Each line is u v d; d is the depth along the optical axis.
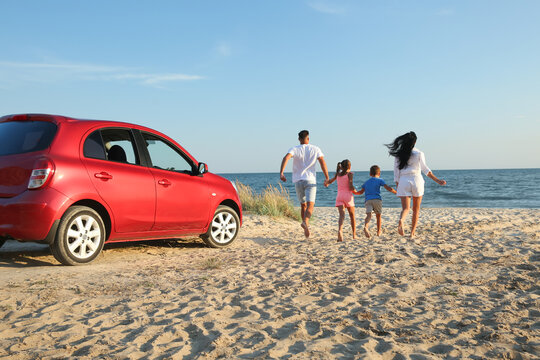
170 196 6.03
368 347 2.61
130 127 5.86
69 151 4.99
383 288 4.11
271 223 11.23
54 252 4.91
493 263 5.28
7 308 3.46
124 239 5.61
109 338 2.84
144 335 2.88
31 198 4.63
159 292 4.04
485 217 13.75
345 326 3.05
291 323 3.14
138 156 5.82
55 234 4.83
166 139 6.37
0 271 4.71
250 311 3.44
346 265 5.34
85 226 5.12
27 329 3.00
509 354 2.48
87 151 5.19
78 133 5.16
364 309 3.45
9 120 5.23
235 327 3.07
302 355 2.50
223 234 7.11
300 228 10.94
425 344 2.67
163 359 2.50
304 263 5.57
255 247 7.29
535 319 3.12
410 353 2.52
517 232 8.94
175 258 5.94
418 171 7.50
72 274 4.61
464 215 14.84
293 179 7.97
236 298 3.86
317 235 9.51
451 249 6.45
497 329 2.91
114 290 4.09
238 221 7.36
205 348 2.68
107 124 5.56
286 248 7.07
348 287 4.13
